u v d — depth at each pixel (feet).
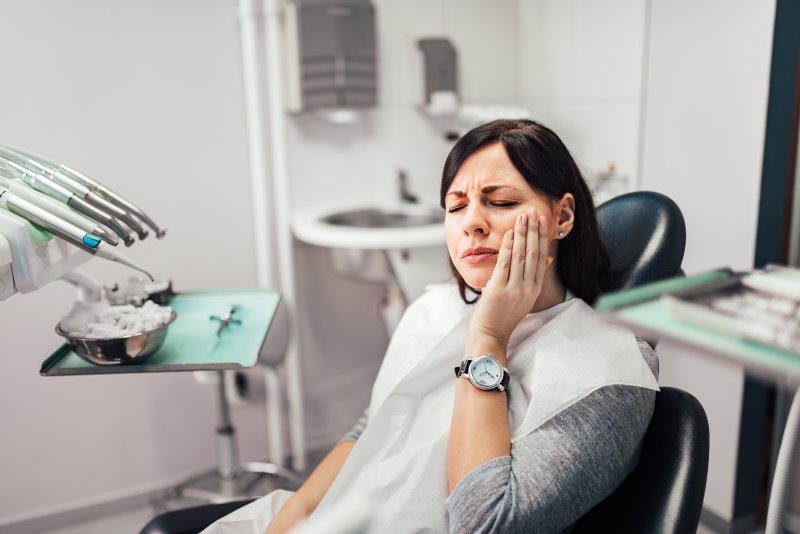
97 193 3.23
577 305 2.98
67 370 3.05
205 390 6.89
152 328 3.11
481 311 2.81
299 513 3.14
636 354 2.73
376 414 3.06
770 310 1.48
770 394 5.90
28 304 6.04
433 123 7.44
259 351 3.23
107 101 6.04
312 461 7.50
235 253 6.82
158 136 6.28
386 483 2.88
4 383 6.09
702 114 5.64
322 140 6.94
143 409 6.66
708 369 5.91
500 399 2.72
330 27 6.38
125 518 6.61
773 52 5.04
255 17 6.24
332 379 7.53
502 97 7.81
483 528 2.43
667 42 5.87
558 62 7.15
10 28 5.62
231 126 6.56
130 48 6.04
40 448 6.33
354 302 7.47
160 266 6.50
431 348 3.23
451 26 7.33
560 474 2.46
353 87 6.59
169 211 6.45
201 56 6.32
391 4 6.97
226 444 6.32
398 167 7.36
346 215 6.97
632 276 3.26
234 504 3.33
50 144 5.90
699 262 5.86
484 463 2.54
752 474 5.95
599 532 2.79
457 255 3.01
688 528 2.50
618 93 6.41
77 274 3.81
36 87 5.78
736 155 5.41
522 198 2.86
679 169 5.92
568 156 3.00
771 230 5.42
